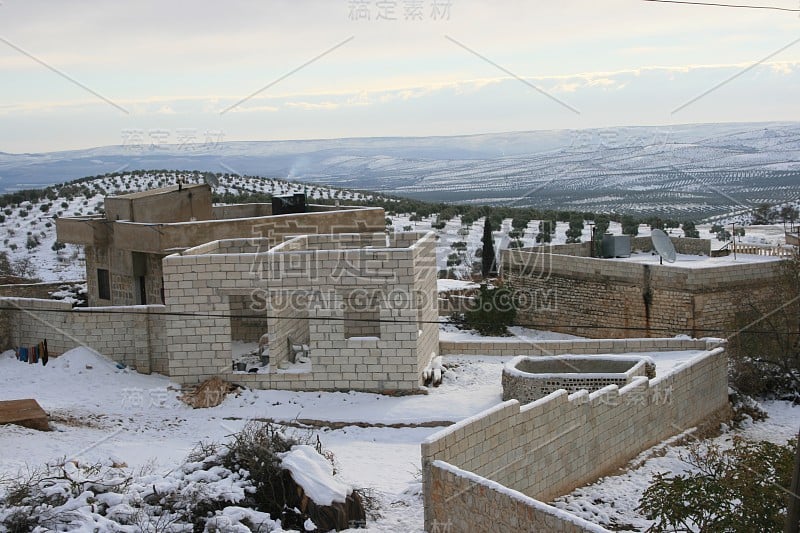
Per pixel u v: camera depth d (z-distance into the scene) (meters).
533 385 20.84
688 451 19.48
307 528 13.65
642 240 37.47
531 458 15.40
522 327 34.78
